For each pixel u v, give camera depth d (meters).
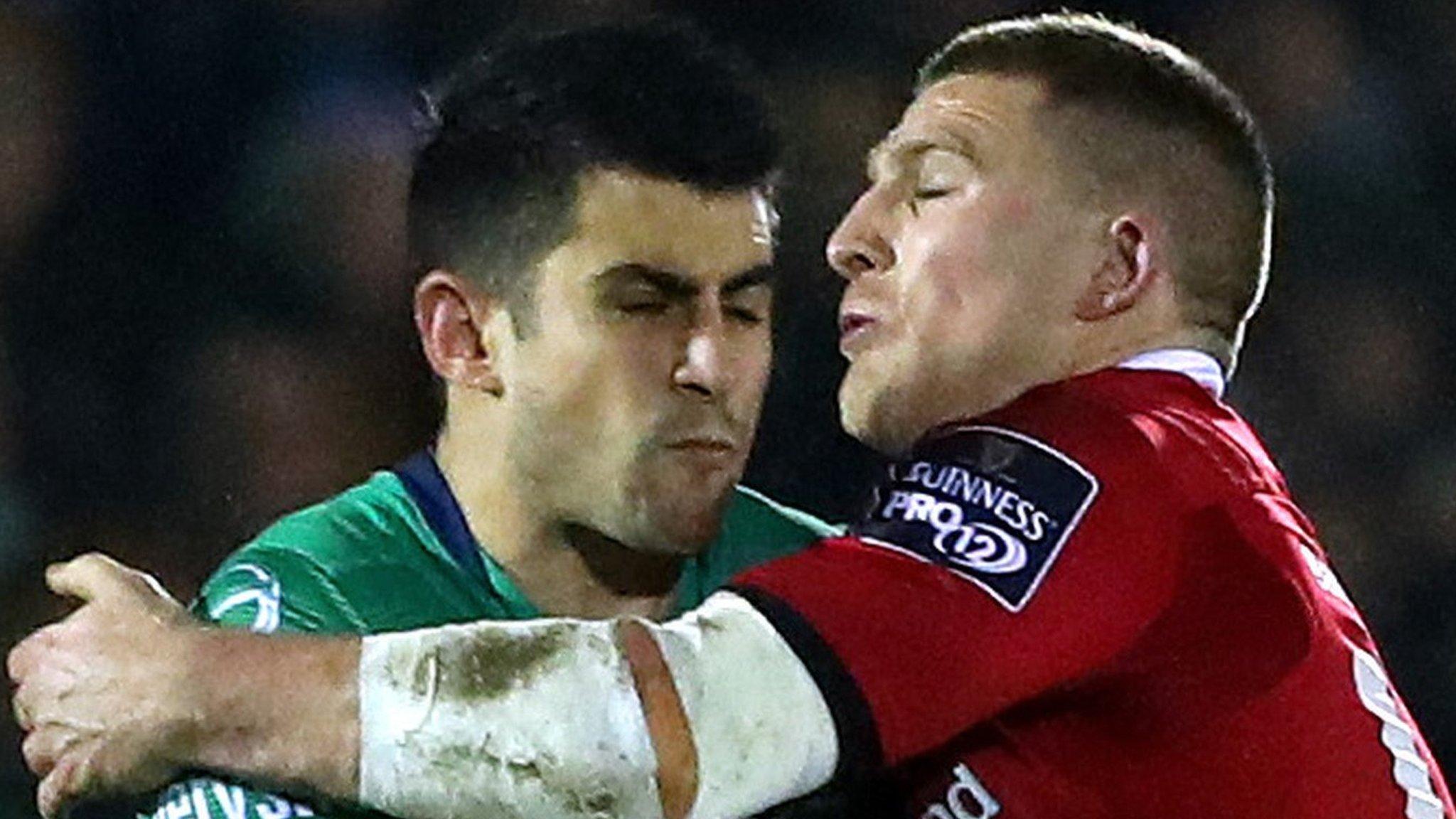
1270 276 20.77
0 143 18.75
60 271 18.61
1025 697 7.64
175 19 19.14
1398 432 20.59
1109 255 8.59
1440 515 20.39
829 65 19.91
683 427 8.23
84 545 18.09
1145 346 8.62
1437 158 21.36
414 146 8.77
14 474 18.11
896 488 8.12
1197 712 7.85
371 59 19.39
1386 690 8.44
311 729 7.44
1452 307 20.94
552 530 8.42
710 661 7.49
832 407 17.72
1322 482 20.38
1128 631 7.75
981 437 8.17
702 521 8.30
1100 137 8.62
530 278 8.26
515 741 7.39
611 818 7.41
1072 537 7.84
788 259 18.14
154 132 18.94
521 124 8.24
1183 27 21.06
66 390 18.38
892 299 8.67
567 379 8.23
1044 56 8.73
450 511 8.53
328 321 18.55
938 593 7.65
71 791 7.57
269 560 8.33
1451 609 20.25
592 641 7.52
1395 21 21.58
